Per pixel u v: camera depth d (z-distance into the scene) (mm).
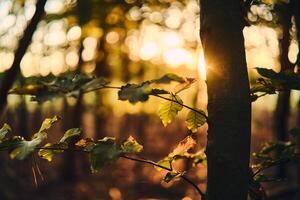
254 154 1850
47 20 12133
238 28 1235
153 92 1343
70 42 13320
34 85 1413
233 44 1222
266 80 1488
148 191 11688
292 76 1390
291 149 1847
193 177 11688
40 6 3809
